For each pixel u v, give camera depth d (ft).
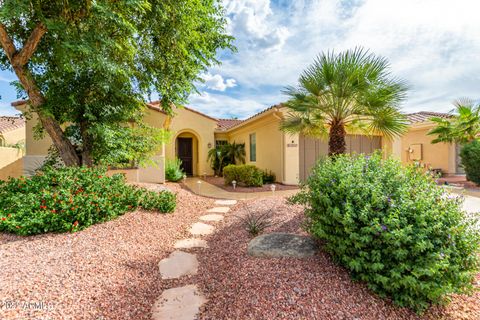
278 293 9.20
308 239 13.25
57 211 16.57
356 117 22.61
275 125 41.32
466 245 9.27
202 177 56.80
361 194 10.74
